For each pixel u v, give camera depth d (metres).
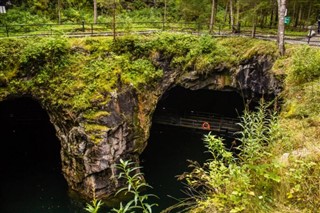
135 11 41.50
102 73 21.62
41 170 24.45
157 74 24.41
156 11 42.25
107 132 20.17
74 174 21.09
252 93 24.59
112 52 23.14
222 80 25.52
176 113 34.31
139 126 22.92
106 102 20.62
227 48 25.55
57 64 21.80
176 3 43.91
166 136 31.61
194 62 25.19
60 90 21.27
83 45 22.67
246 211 5.48
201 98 34.72
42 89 21.66
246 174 5.79
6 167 24.75
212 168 6.39
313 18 35.97
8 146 28.02
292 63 18.48
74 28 27.97
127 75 22.70
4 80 20.67
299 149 7.42
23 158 26.19
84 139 20.19
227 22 39.91
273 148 7.29
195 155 27.27
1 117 30.69
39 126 31.88
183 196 20.98
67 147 21.62
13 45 21.44
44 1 34.25
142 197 4.89
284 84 18.02
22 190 21.83
